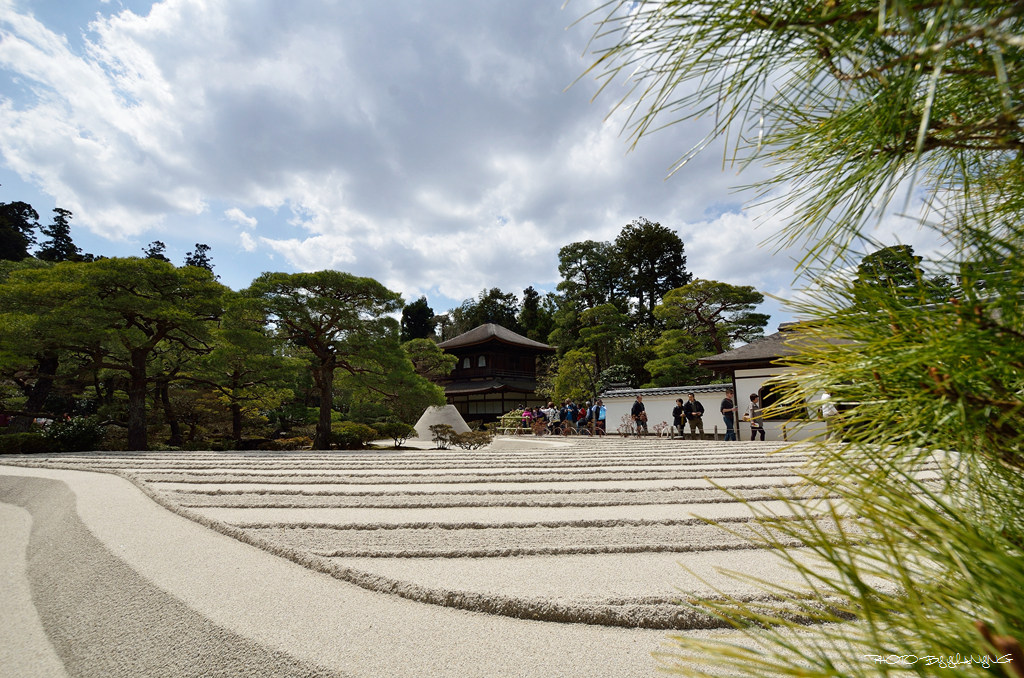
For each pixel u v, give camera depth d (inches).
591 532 143.6
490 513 171.0
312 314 683.4
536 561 117.6
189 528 153.2
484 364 1480.1
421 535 143.8
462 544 135.0
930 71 24.6
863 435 28.3
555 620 86.0
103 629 98.2
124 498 202.8
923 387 25.7
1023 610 17.9
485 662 71.3
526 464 320.5
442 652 74.3
